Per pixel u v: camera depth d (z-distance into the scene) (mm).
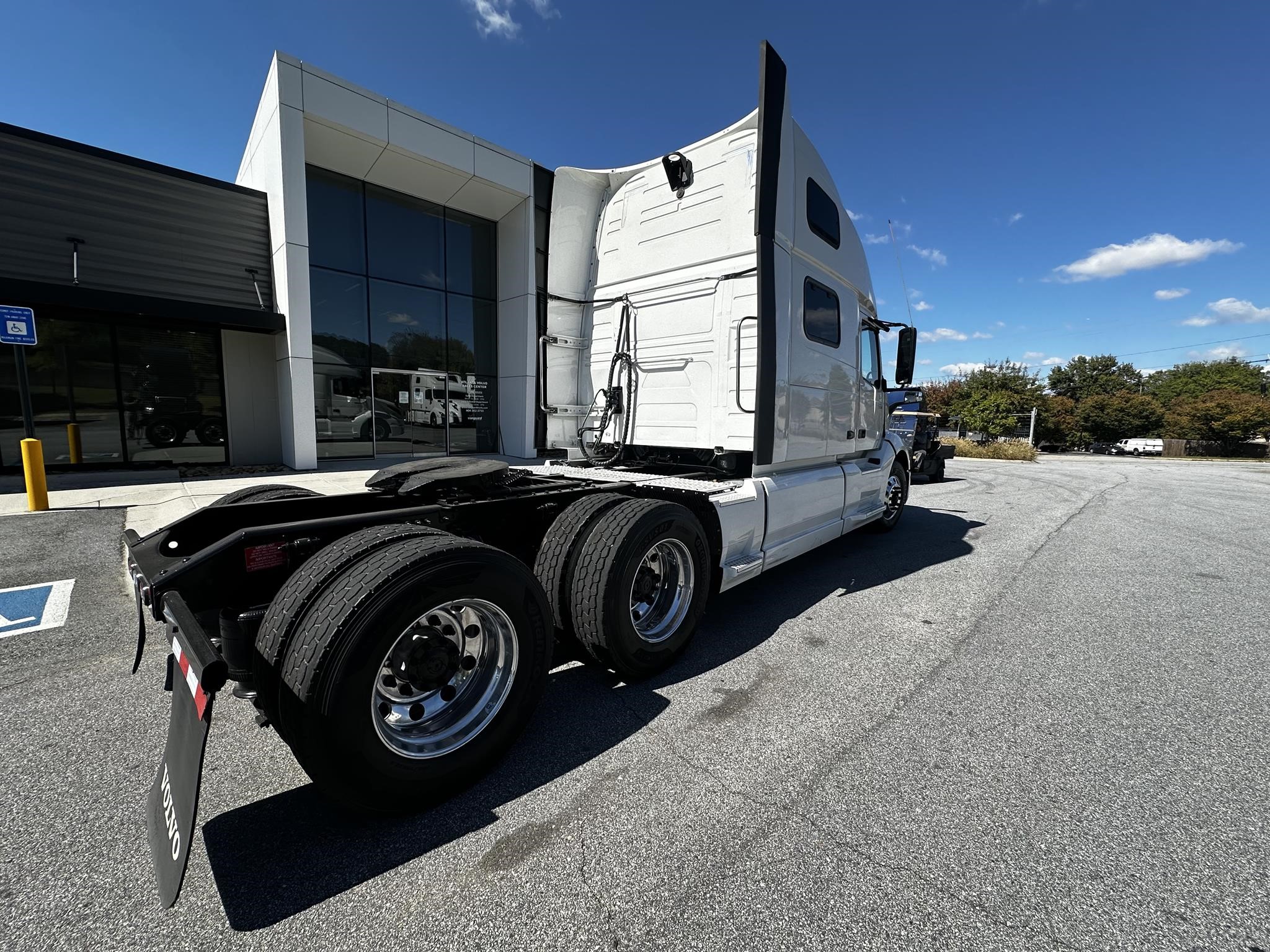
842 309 4906
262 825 1891
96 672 2938
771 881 1650
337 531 2242
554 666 3115
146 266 9578
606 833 1851
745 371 3826
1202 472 18859
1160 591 4617
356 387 11719
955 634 3654
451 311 13008
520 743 2377
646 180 4465
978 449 27172
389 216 11945
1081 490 11867
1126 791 2092
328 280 11234
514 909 1551
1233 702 2781
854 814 1950
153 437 10336
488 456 13539
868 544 6379
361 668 1725
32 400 9258
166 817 1553
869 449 6094
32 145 8586
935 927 1500
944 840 1826
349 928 1486
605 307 4805
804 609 4133
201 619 2145
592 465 4859
